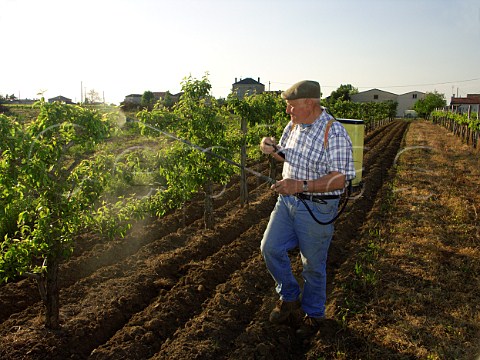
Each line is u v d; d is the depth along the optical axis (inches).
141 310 201.3
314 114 160.1
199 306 202.1
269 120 432.5
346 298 202.4
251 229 305.9
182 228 319.3
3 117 144.3
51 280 170.9
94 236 284.8
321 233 162.2
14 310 200.8
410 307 195.8
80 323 180.7
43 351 162.7
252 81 2957.7
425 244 275.3
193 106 283.7
